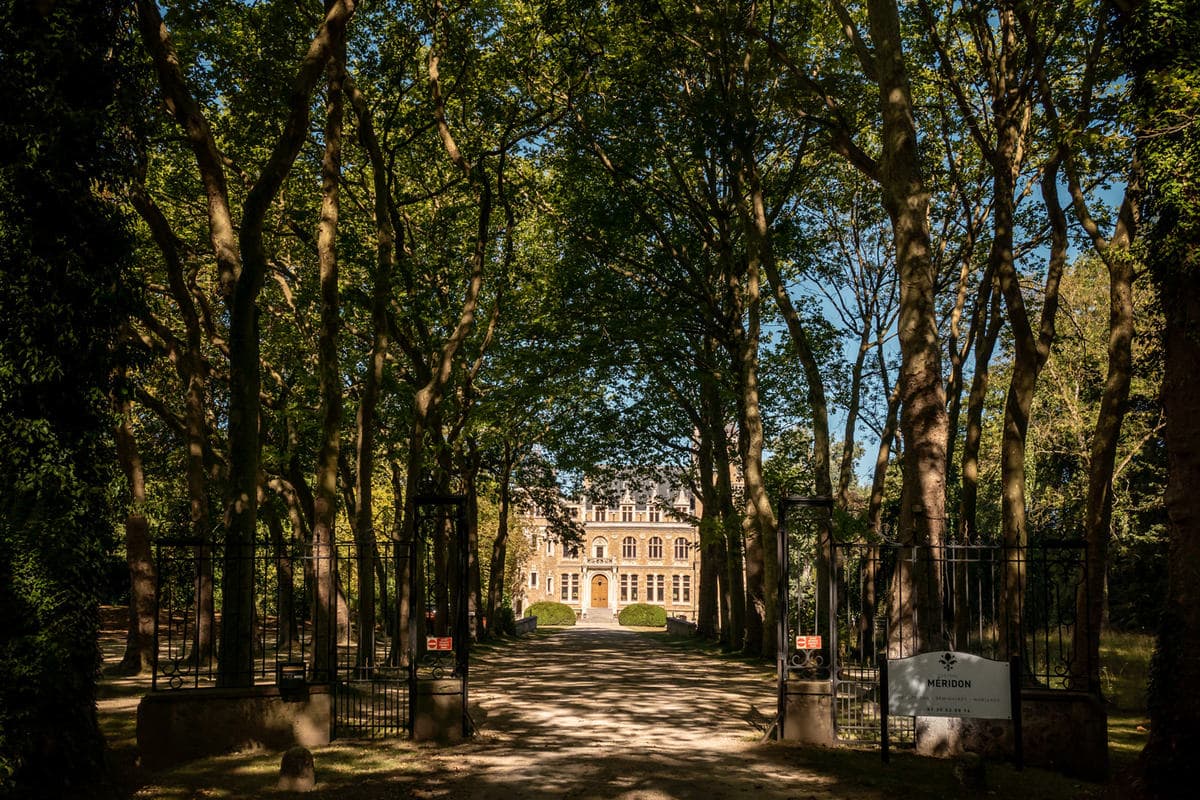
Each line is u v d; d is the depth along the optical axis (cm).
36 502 837
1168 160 860
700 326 2789
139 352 935
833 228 2964
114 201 926
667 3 2194
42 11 850
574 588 10356
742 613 3164
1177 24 879
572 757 1140
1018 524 1562
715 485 3812
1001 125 1714
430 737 1237
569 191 2661
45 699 812
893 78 1352
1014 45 1789
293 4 1844
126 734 1230
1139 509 3041
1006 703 1057
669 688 1986
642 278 2781
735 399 2686
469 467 3372
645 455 3375
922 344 1279
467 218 2634
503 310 2791
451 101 2369
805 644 1249
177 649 2675
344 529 3928
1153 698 868
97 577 868
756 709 1600
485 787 975
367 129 1833
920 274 1298
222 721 1141
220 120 2077
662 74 2356
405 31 2059
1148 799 832
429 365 2417
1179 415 877
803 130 2303
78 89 884
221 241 1373
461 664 1270
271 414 2716
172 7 1730
